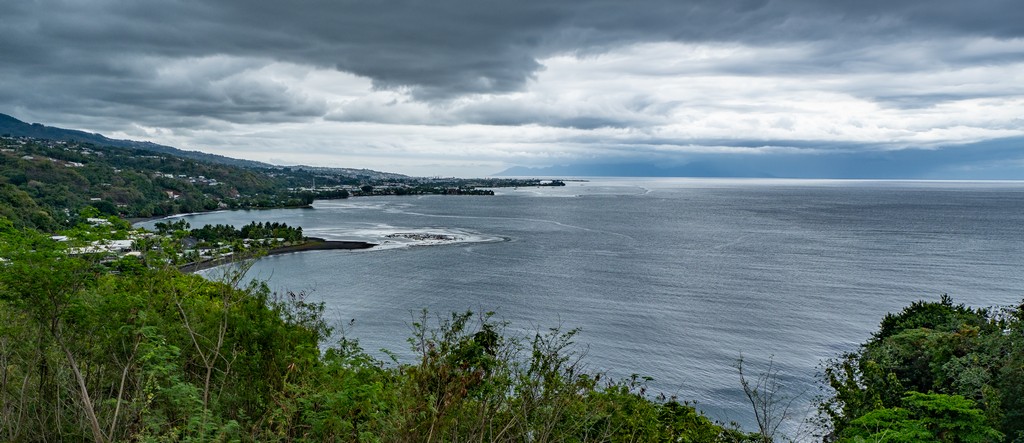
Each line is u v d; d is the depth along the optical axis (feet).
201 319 45.06
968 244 398.21
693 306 215.10
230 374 42.06
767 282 261.85
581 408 43.11
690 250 368.89
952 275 278.87
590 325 188.03
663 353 161.89
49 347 39.60
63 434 38.93
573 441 41.24
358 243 389.60
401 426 32.48
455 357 35.24
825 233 472.85
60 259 37.65
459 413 34.22
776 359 158.30
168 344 40.78
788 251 365.40
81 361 40.47
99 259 40.81
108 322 38.86
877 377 92.38
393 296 230.07
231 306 44.29
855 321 195.93
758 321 194.90
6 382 38.32
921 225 541.34
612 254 348.79
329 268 297.94
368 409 34.50
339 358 41.91
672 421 61.67
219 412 37.42
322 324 53.42
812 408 124.06
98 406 39.99
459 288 245.86
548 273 281.95
